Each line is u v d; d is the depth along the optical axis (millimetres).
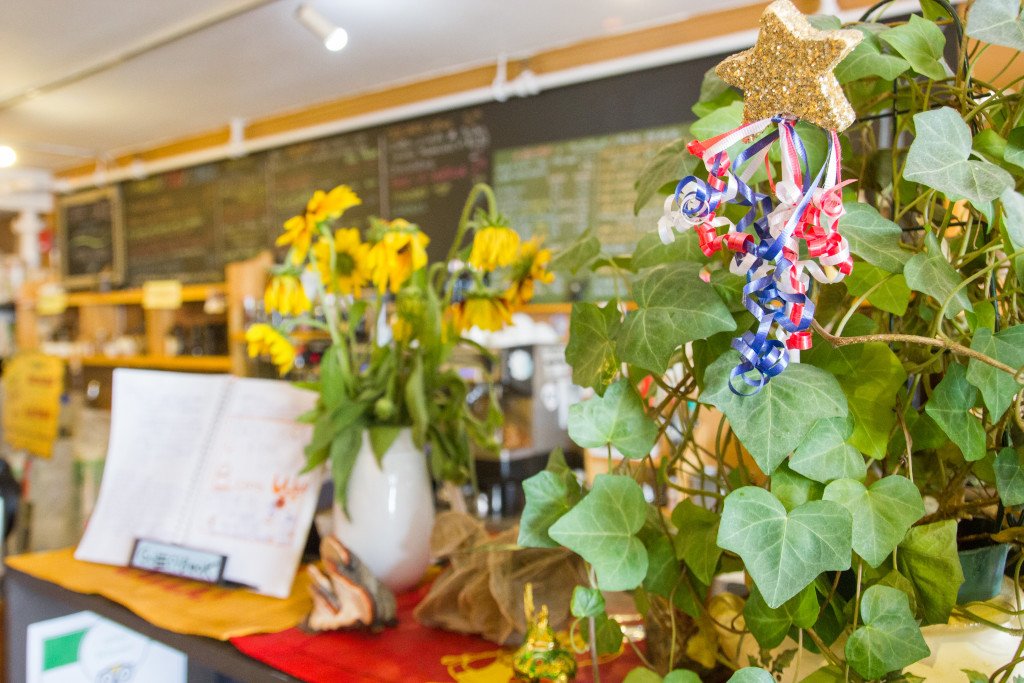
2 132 4277
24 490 2008
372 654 879
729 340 626
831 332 643
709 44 2689
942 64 617
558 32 2936
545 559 876
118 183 5031
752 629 598
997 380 538
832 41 501
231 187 4395
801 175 521
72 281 5371
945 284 535
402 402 1128
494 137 3363
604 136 3055
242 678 873
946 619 558
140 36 2932
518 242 983
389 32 2893
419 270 1110
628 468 681
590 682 785
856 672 563
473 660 858
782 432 544
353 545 1085
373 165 3764
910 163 517
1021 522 636
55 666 1261
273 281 1043
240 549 1154
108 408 5094
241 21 2738
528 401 2510
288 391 1253
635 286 621
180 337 4516
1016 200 514
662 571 672
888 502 553
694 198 526
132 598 1090
